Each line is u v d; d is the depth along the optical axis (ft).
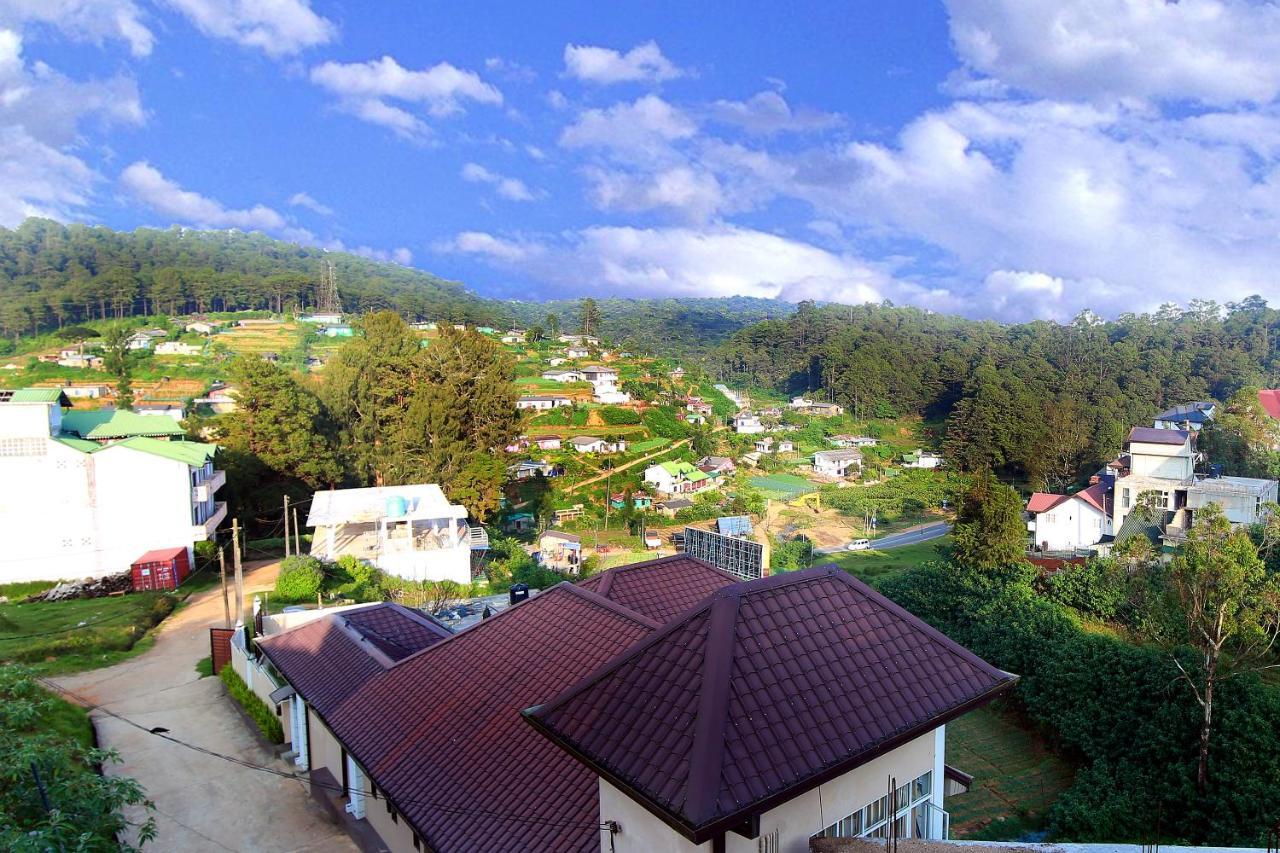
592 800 32.96
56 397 118.32
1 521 109.40
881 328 604.90
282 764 61.82
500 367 165.58
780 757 24.70
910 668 30.94
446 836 34.71
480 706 42.73
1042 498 176.04
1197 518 78.28
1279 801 54.13
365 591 108.37
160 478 117.50
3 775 28.73
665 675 27.78
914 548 208.44
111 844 33.37
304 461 153.38
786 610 30.68
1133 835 57.72
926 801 33.78
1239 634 67.87
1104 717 69.72
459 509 125.90
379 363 172.24
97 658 85.40
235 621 94.84
